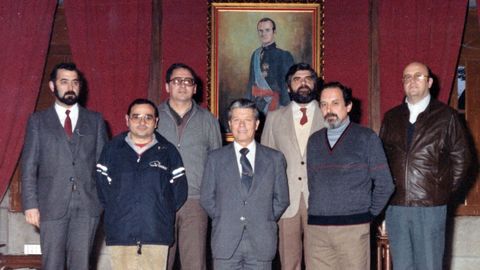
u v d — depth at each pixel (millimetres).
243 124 4324
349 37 6074
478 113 6215
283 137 4656
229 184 4297
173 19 6070
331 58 6074
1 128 5828
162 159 4340
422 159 4395
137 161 4305
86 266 4441
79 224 4438
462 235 6184
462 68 6219
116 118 5934
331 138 4324
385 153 4469
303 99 4641
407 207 4398
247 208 4270
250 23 6074
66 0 5922
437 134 4406
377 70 6043
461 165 4438
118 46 5957
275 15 6066
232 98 6051
